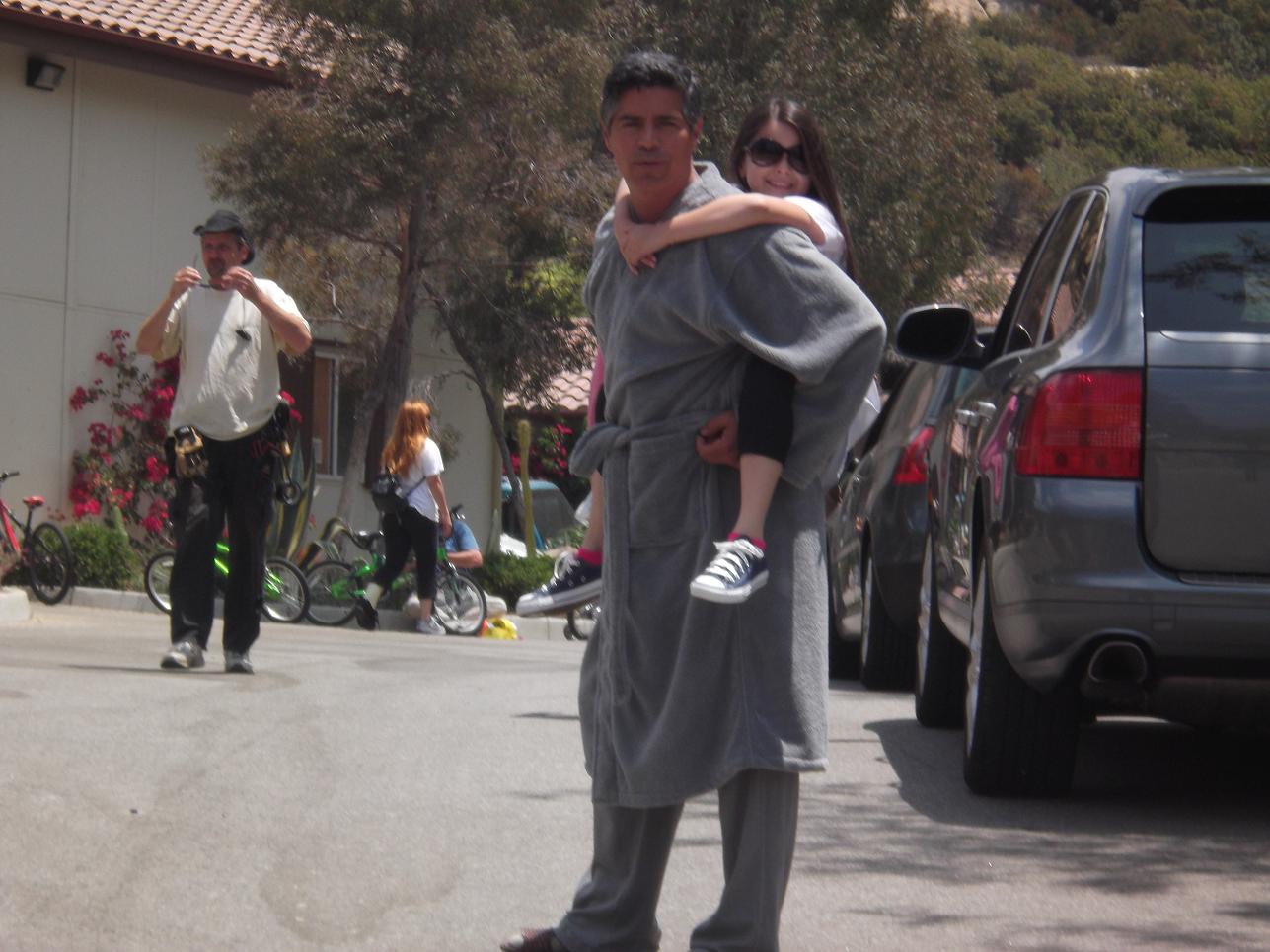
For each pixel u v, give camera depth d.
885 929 4.71
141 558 20.16
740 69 31.06
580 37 22.66
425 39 21.44
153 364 22.73
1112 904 5.01
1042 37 107.75
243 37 23.77
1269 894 5.14
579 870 5.27
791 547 3.84
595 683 4.11
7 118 21.31
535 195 22.61
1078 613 5.71
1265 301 5.90
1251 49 105.88
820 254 3.83
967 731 6.61
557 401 27.09
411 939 4.52
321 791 6.34
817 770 3.81
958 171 33.38
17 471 19.39
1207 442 5.70
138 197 22.80
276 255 23.02
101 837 5.50
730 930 3.86
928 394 9.80
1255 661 5.66
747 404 3.78
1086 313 6.05
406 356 23.58
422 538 18.20
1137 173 6.47
